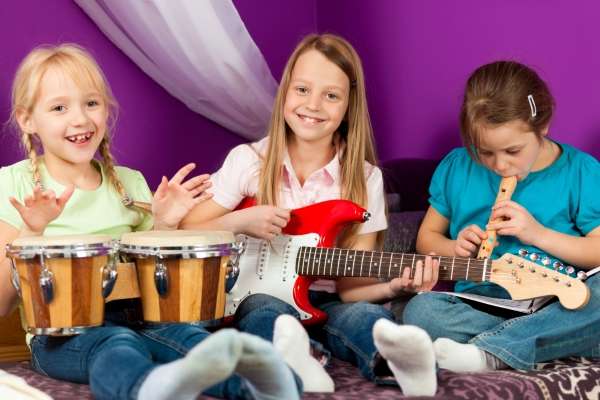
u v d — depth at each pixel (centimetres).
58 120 254
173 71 360
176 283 226
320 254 256
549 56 317
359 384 220
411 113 370
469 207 279
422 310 247
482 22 339
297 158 282
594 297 238
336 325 245
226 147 406
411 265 246
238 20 347
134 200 276
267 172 275
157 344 226
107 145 274
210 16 338
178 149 392
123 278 232
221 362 165
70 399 207
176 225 255
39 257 217
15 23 355
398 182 324
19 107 261
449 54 352
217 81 357
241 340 166
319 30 415
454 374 216
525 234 250
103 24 361
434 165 327
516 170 254
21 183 258
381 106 384
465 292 268
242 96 362
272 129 279
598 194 264
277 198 275
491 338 233
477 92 254
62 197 227
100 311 226
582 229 265
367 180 281
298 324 213
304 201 277
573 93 311
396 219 297
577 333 239
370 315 236
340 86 272
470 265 242
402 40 372
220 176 282
